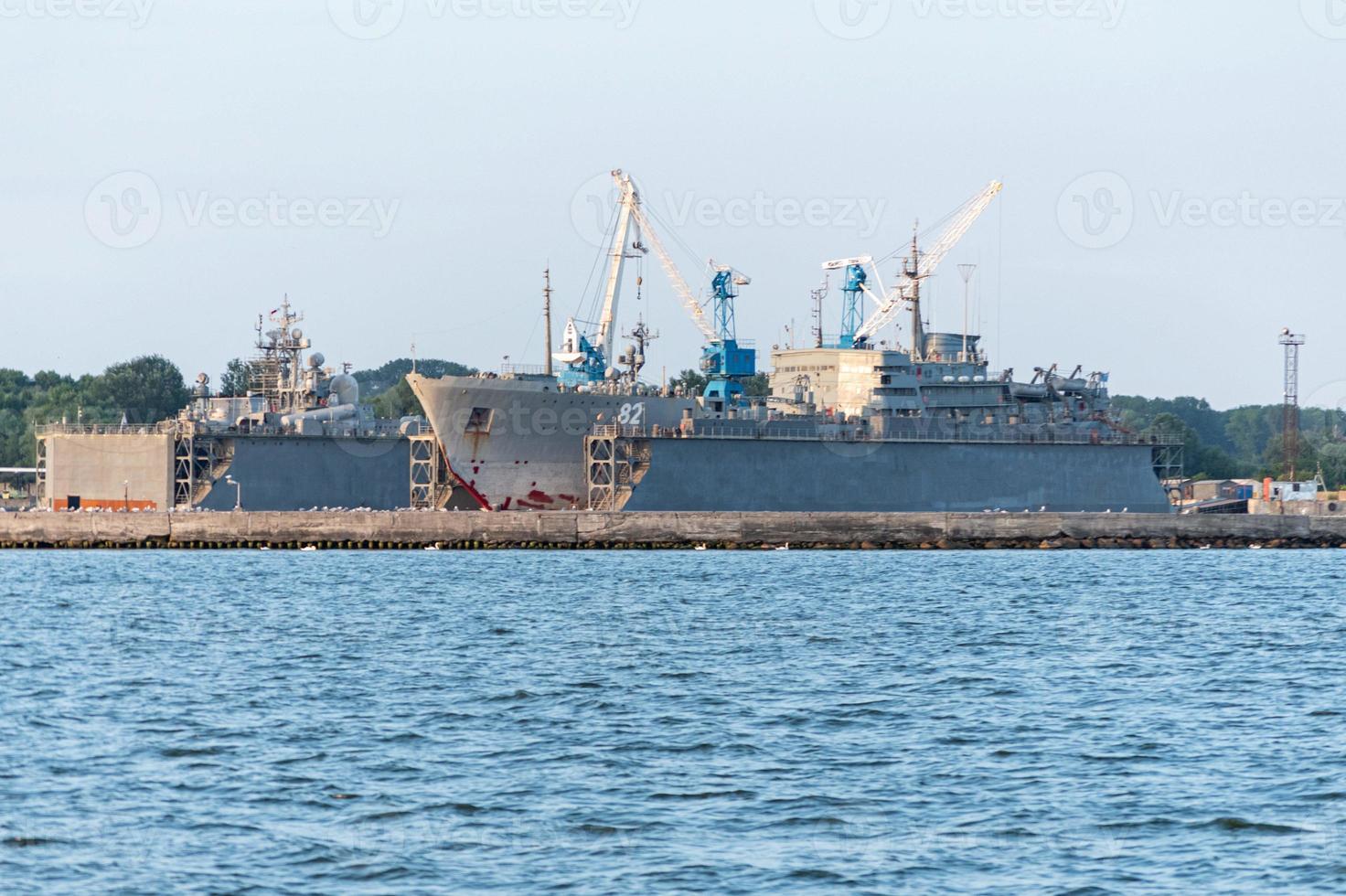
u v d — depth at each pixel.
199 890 89.19
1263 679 160.88
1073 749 125.06
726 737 129.62
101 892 88.50
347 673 163.00
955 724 135.25
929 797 109.69
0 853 95.19
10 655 175.62
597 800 108.56
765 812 105.75
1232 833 100.69
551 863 94.19
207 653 178.12
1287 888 90.00
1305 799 108.56
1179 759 121.31
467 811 105.56
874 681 158.75
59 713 138.00
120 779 113.56
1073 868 93.62
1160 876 92.12
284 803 107.38
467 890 89.56
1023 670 166.75
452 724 134.75
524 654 178.12
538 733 130.88
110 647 182.38
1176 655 179.62
